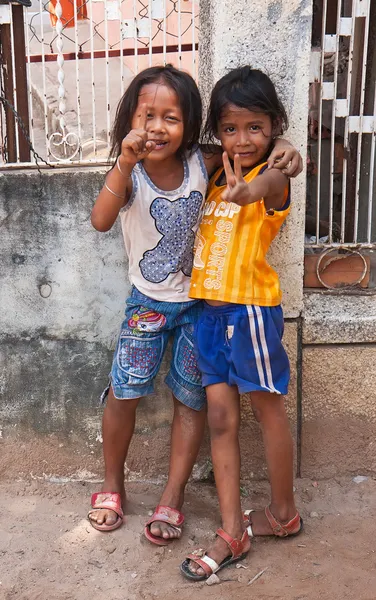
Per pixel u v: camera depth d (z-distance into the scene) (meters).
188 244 2.38
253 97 2.13
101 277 2.67
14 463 2.83
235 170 1.96
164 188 2.30
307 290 2.83
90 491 2.78
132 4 2.84
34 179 2.58
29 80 2.66
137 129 2.04
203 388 2.49
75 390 2.76
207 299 2.32
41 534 2.49
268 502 2.72
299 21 2.44
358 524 2.57
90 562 2.35
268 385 2.29
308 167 3.12
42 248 2.65
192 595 2.20
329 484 2.83
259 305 2.28
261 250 2.30
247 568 2.32
